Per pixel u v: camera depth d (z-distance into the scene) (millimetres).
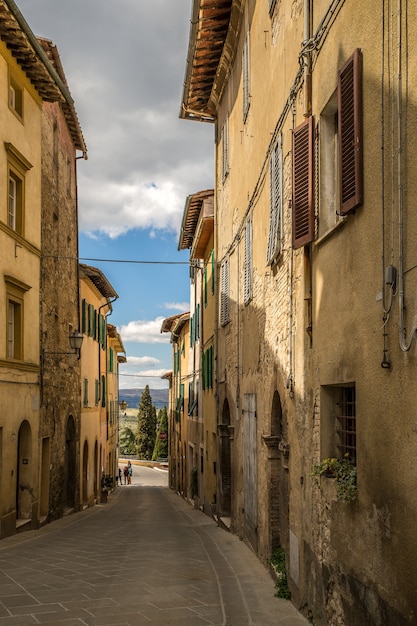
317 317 7328
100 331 33125
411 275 4711
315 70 7531
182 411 36438
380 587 5172
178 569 10633
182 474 35438
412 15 4711
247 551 12430
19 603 8203
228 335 17000
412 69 4703
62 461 21125
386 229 5207
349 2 6207
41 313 18391
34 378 17656
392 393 5035
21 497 16969
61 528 17375
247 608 8062
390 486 5031
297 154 7891
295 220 7902
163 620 7469
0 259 15227
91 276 27375
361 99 5793
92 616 7586
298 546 8094
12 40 15477
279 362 9766
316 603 7117
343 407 7094
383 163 5266
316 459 7336
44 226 19250
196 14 14531
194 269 28828
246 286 13461
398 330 4938
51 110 20281
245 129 13883
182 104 19062
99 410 32656
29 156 17484
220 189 18641
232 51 15508
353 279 6043
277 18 10039
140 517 21469
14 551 12609
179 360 39062
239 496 14555
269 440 10328
